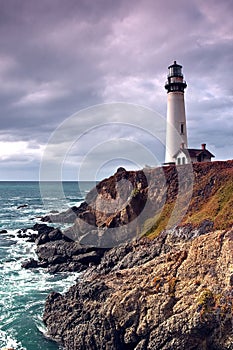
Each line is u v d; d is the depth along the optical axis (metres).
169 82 49.09
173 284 23.02
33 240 50.31
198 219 30.44
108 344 21.39
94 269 33.06
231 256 22.88
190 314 20.33
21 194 141.75
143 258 29.59
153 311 21.36
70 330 23.08
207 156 45.66
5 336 23.97
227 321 19.88
